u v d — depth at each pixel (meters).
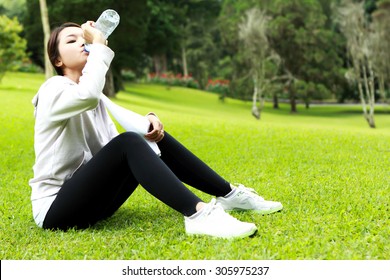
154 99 39.97
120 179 4.13
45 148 4.15
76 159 4.19
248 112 41.12
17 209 5.48
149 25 40.81
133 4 30.55
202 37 62.69
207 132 14.65
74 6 28.05
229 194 4.59
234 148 11.44
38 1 30.64
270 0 43.66
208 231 3.92
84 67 4.07
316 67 44.03
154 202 5.53
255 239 3.86
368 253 3.58
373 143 11.65
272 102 57.25
